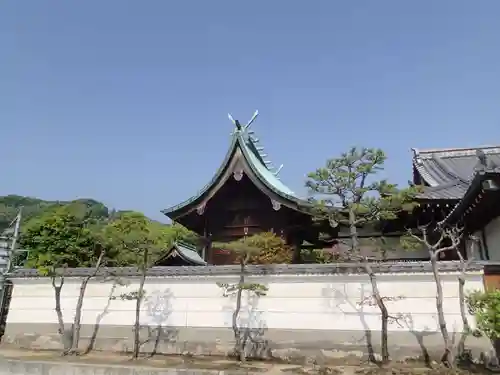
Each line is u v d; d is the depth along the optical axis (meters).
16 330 17.59
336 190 13.37
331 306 14.74
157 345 15.88
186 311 16.02
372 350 13.94
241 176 21.08
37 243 20.12
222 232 22.31
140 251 16.56
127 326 16.45
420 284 14.11
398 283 14.31
